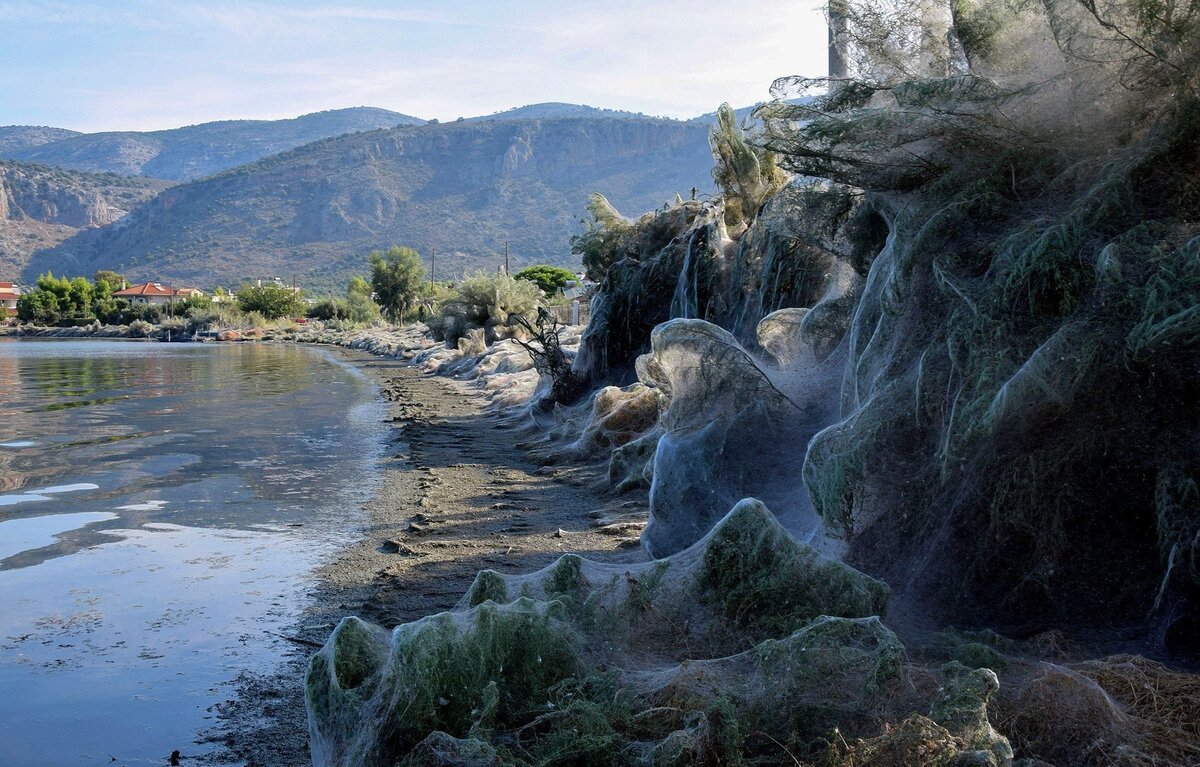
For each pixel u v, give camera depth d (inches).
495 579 182.9
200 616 247.8
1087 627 181.6
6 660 217.6
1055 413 184.4
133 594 268.2
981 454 190.4
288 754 169.8
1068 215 189.5
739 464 262.1
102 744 174.7
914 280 218.7
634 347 636.1
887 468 206.7
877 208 263.7
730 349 273.3
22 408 822.5
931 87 212.8
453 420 720.3
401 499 404.2
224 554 312.7
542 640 155.1
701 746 129.1
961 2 247.3
